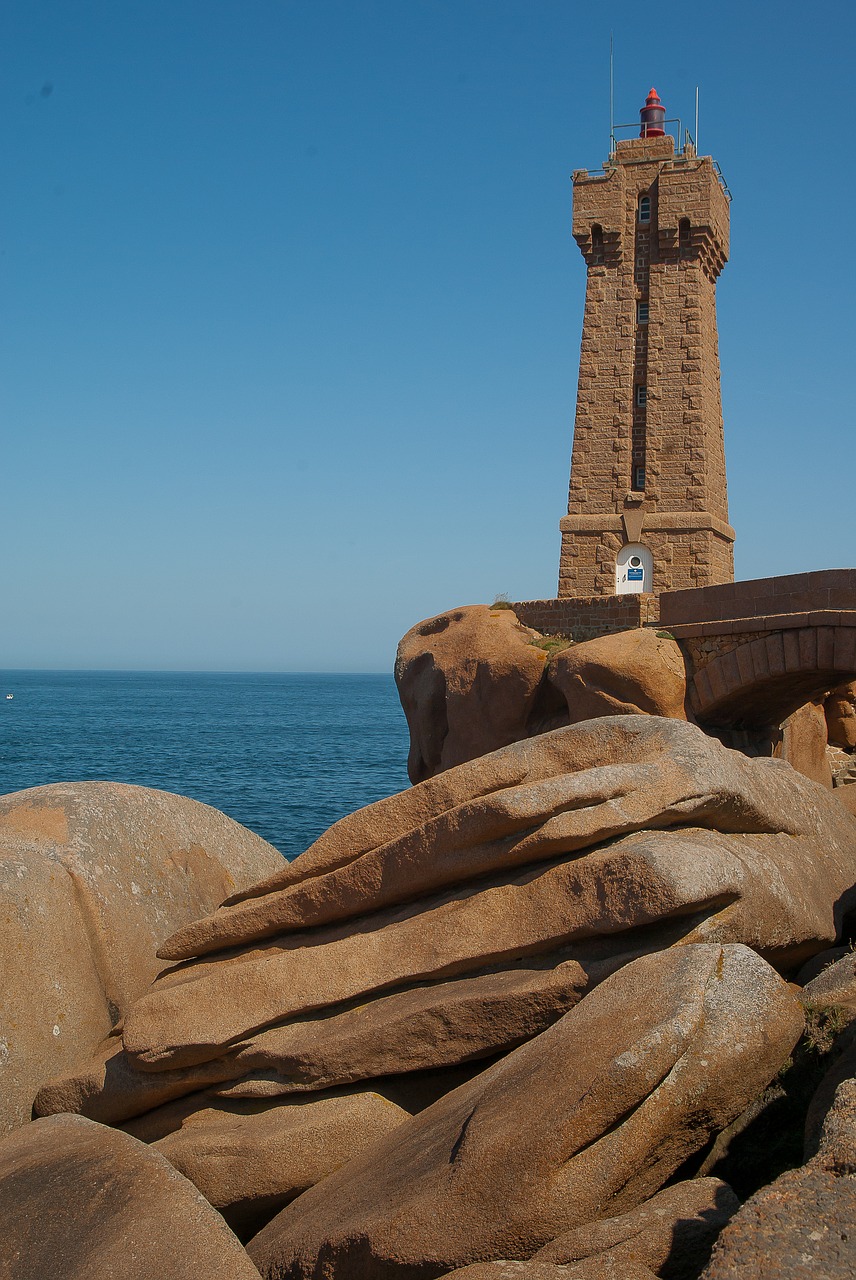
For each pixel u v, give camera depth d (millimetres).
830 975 10414
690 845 10148
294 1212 9344
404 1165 8672
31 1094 12023
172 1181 8781
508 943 10266
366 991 10789
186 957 12789
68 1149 9453
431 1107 9617
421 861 11156
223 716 161375
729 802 11320
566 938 10070
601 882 9906
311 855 12219
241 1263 7977
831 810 13781
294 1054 10609
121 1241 8102
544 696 32312
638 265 42875
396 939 10883
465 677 33719
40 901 12844
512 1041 9930
